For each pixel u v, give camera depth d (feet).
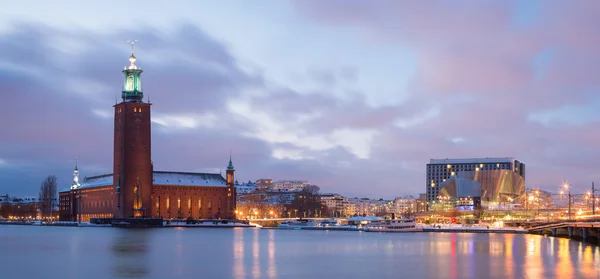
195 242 637.71
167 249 536.83
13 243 609.83
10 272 371.56
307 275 361.71
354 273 371.56
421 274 365.81
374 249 554.46
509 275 358.43
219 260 440.04
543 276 353.72
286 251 526.16
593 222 635.25
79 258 451.53
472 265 410.52
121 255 474.90
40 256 465.88
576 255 474.90
